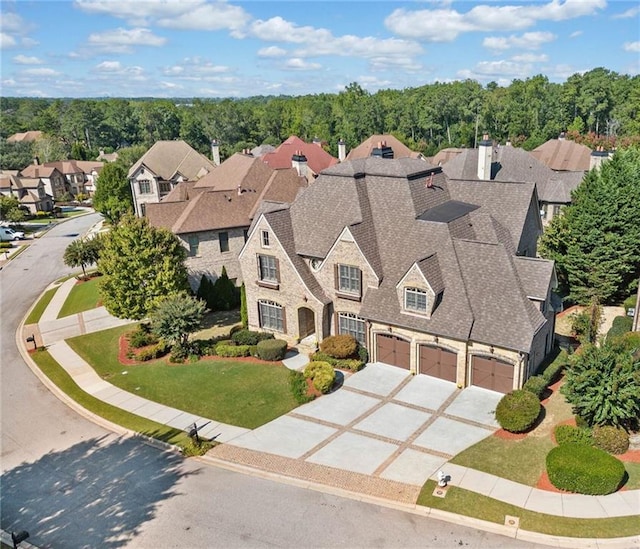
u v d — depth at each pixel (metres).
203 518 22.62
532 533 20.56
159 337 38.09
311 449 26.94
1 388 36.38
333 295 37.12
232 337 39.91
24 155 146.75
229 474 25.48
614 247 39.84
